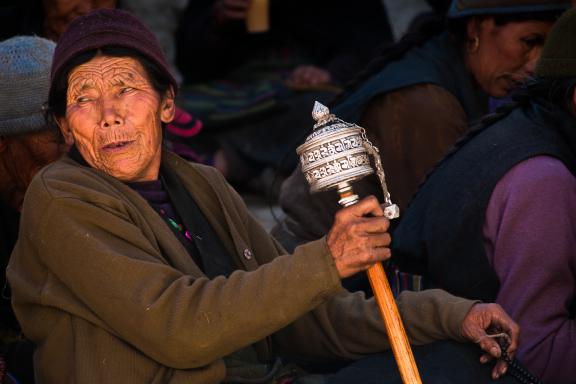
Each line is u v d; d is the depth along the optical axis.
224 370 5.67
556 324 6.41
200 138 13.27
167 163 6.39
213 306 5.37
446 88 8.05
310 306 5.41
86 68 5.84
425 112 7.85
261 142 13.15
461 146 7.05
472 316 6.07
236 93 13.38
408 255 7.12
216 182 6.55
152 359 5.57
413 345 6.25
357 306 6.46
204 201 6.40
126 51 5.89
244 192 13.54
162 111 6.14
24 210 5.70
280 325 5.42
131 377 5.52
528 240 6.46
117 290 5.42
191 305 5.39
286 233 8.15
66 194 5.60
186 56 13.87
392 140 7.87
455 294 6.84
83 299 5.52
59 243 5.54
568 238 6.46
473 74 8.23
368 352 6.45
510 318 6.07
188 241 6.18
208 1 14.01
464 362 6.00
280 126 13.13
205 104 13.30
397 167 7.86
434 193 6.97
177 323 5.35
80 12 8.64
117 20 5.92
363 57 14.10
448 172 6.94
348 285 7.83
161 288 5.44
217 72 13.86
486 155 6.78
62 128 6.12
